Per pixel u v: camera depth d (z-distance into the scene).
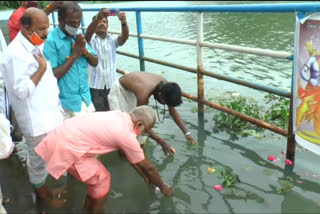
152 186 2.90
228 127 3.94
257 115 3.98
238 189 2.76
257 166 3.08
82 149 2.41
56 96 2.69
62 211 2.66
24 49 2.45
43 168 2.70
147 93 3.15
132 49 8.65
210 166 3.12
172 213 2.54
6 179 3.16
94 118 2.50
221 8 3.58
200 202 2.63
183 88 5.54
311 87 2.83
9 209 2.71
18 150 3.71
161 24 12.39
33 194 2.91
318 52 2.71
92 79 3.77
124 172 3.14
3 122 2.87
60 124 2.61
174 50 8.27
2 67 2.44
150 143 3.65
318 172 2.94
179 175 3.01
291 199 2.61
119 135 2.40
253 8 3.20
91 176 2.45
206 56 7.49
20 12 4.93
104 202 2.64
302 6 2.74
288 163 3.08
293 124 3.05
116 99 3.54
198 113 4.34
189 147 3.49
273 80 5.54
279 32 9.27
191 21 12.89
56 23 8.69
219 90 5.29
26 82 2.42
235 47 3.56
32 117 2.54
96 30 3.76
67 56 3.02
